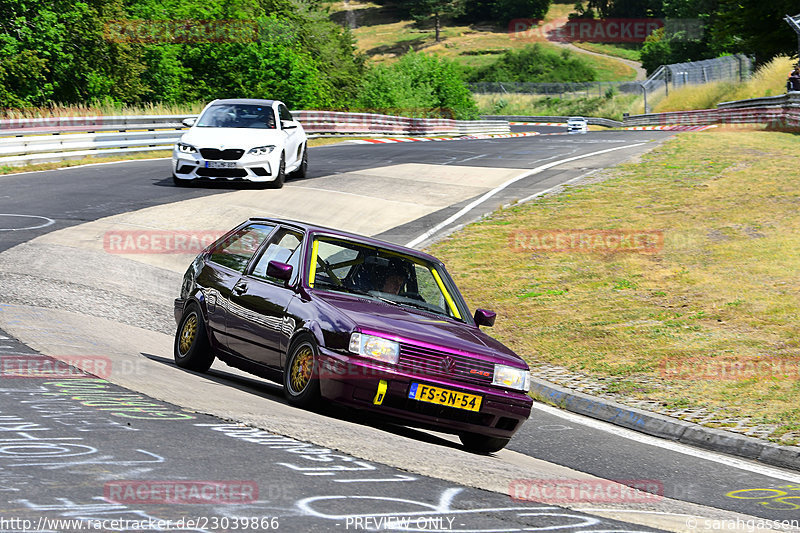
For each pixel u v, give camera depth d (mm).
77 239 38750
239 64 125938
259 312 19844
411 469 14008
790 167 61500
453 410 17797
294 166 59438
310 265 19750
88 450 12461
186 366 22250
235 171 54531
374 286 20141
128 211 46594
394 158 79250
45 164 66125
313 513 10625
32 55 96312
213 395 18203
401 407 17500
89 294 29703
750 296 34625
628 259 41250
